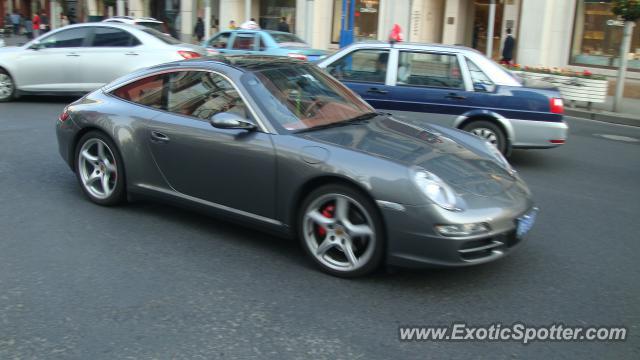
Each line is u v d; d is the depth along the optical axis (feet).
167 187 16.65
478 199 13.15
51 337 11.02
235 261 14.73
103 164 18.13
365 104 17.74
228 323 11.69
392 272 13.87
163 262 14.53
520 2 67.87
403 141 14.80
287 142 14.30
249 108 15.07
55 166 23.29
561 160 28.94
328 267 13.96
